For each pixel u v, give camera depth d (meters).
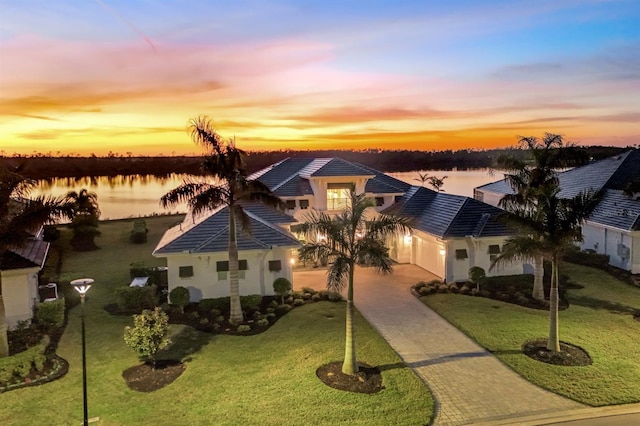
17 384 16.00
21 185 18.52
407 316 22.84
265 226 26.06
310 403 14.72
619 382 16.09
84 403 13.34
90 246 39.50
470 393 15.55
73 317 22.75
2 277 20.81
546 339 19.66
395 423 13.70
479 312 23.02
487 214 28.83
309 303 24.64
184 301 23.02
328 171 34.62
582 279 28.31
